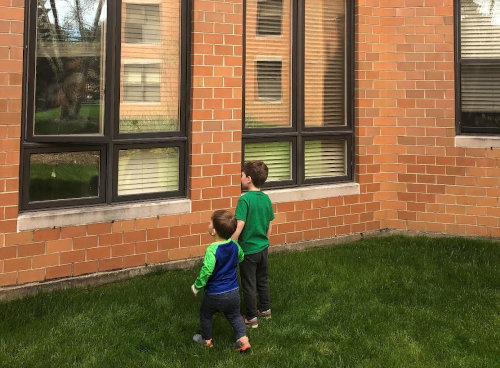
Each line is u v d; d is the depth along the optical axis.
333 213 7.05
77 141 5.38
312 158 7.14
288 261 6.10
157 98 5.96
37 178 5.26
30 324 4.36
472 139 7.08
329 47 7.20
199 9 6.01
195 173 6.05
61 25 5.36
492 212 7.05
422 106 7.24
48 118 5.30
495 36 7.19
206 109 6.09
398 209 7.41
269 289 5.14
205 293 4.04
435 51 7.16
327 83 7.20
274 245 6.64
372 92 7.27
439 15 7.13
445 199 7.21
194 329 4.38
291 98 6.95
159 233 5.83
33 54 5.19
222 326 4.46
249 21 6.66
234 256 4.08
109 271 5.54
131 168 5.85
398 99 7.32
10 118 4.96
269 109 6.83
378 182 7.38
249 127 6.69
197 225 6.07
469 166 7.10
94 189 5.59
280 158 6.92
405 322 4.53
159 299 4.91
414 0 7.20
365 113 7.23
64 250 5.27
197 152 6.05
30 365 3.73
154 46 5.91
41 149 5.26
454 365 3.84
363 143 7.24
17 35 4.98
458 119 7.22
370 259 6.23
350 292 5.20
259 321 4.58
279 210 6.68
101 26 5.55
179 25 6.03
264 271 4.64
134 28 5.80
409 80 7.27
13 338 4.10
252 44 6.69
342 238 7.12
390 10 7.29
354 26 7.21
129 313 4.59
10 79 4.95
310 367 3.82
